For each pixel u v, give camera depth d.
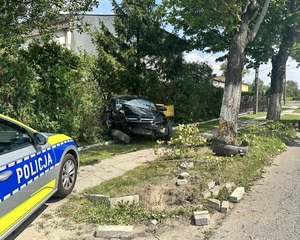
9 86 6.96
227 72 7.71
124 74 13.39
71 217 4.08
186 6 8.00
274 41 14.11
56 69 8.06
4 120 3.66
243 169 6.12
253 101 29.09
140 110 10.11
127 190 4.86
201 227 3.85
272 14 11.52
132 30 15.00
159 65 16.25
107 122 10.48
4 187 2.99
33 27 7.61
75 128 8.48
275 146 8.95
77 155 5.23
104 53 13.09
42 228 3.79
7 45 7.20
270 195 4.99
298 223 3.93
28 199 3.52
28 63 7.64
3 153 3.24
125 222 3.95
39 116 7.67
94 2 7.62
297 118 20.44
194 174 5.42
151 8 14.84
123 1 14.43
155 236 3.62
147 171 5.93
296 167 6.89
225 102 7.53
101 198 4.48
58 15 7.70
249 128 11.45
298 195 4.98
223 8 7.08
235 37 7.68
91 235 3.63
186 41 15.73
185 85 16.23
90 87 9.80
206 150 7.45
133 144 9.62
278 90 15.29
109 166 6.75
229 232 3.71
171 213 4.17
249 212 4.30
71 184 4.97
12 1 6.81
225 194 4.85
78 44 21.92
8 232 3.04
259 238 3.55
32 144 3.83
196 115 17.66
